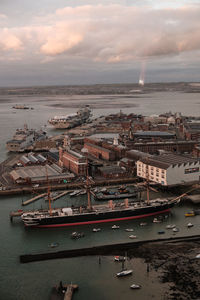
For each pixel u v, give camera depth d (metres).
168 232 187.00
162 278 142.38
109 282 141.00
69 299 128.75
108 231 190.75
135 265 153.00
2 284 141.88
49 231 193.12
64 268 152.88
